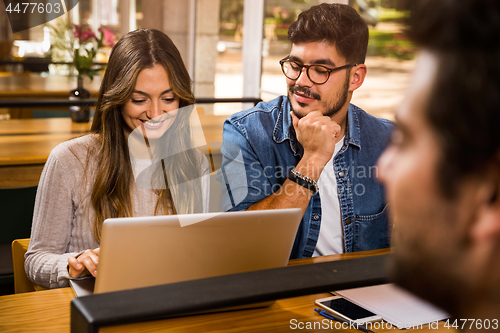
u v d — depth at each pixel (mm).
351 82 1556
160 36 1368
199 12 4781
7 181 2539
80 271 1137
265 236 914
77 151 1382
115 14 6633
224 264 915
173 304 403
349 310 991
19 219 1863
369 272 494
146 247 850
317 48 1495
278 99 1666
